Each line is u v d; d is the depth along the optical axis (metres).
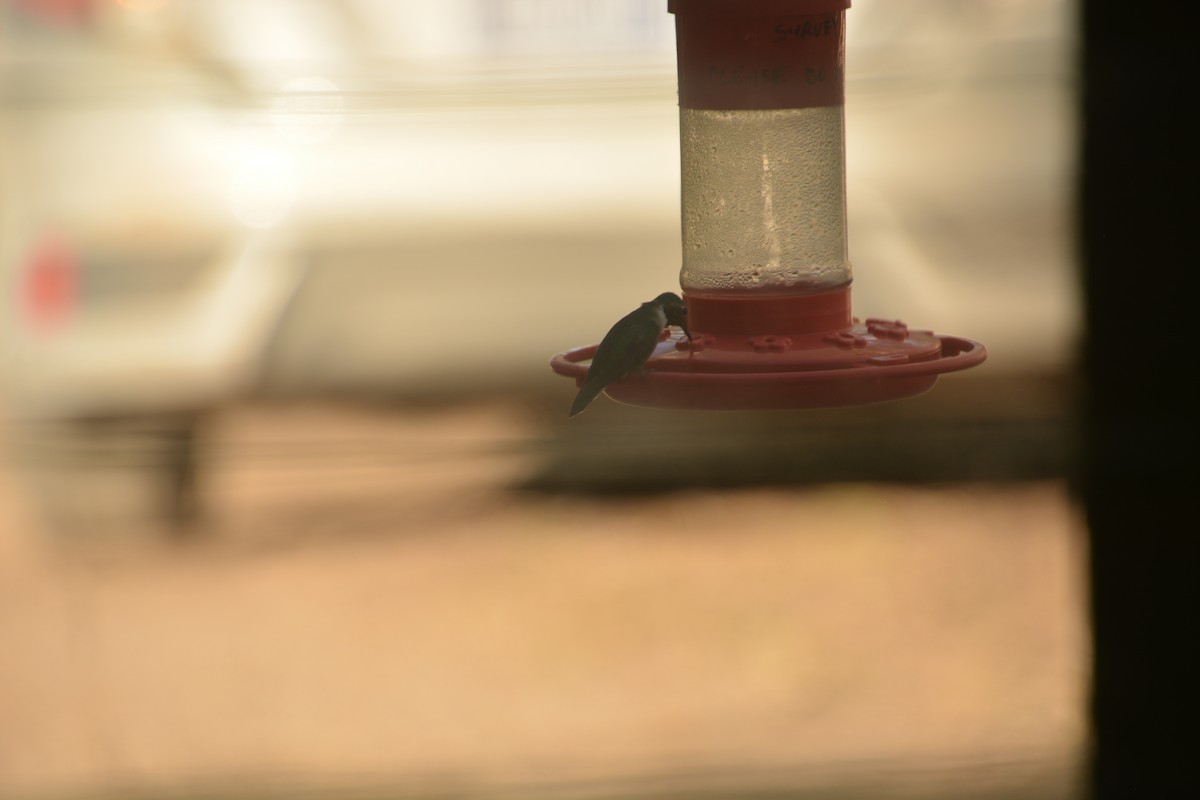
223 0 9.40
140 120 9.36
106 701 9.68
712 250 4.12
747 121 4.14
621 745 9.09
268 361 9.63
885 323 4.27
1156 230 5.39
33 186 9.34
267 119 9.34
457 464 10.95
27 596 10.43
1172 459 5.32
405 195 9.33
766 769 8.83
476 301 9.36
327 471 10.85
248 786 8.80
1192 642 5.22
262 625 10.23
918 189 9.55
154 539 10.73
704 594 10.67
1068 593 10.37
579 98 9.12
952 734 9.02
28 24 9.18
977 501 11.11
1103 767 5.32
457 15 9.07
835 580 10.66
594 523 11.09
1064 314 9.85
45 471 10.22
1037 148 9.49
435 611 10.47
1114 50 5.23
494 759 8.94
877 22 9.45
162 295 9.58
